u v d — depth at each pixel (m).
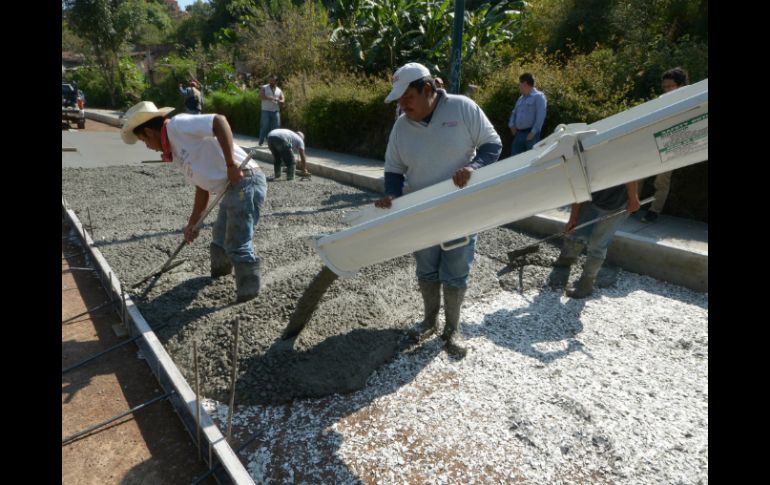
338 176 8.59
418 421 2.49
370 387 2.77
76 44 37.59
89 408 2.56
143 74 30.80
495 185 2.07
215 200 3.28
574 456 2.27
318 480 2.13
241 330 3.11
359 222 3.15
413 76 2.51
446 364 2.99
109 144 12.75
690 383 2.81
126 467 2.18
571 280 4.21
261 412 2.55
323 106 11.15
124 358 3.03
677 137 1.78
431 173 2.86
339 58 13.82
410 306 3.69
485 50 10.98
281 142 8.05
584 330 3.44
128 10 25.70
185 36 42.62
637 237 4.50
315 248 2.55
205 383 2.72
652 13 9.11
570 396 2.69
